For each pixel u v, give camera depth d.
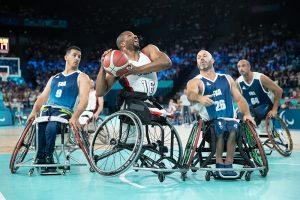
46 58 31.59
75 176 5.06
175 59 28.86
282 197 3.82
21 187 4.35
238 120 4.86
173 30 32.91
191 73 27.02
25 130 5.19
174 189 4.23
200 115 4.94
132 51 4.75
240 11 30.09
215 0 31.53
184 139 10.59
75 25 34.97
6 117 19.69
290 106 15.46
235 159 5.05
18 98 21.23
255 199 3.74
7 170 5.53
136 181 4.71
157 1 34.78
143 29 34.84
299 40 25.05
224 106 4.89
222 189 4.22
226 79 5.02
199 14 32.12
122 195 3.93
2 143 9.99
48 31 34.47
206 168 4.65
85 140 5.28
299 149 8.39
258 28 28.69
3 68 22.70
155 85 4.76
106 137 5.66
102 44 34.03
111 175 4.52
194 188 4.28
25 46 32.12
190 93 4.85
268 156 7.30
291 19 27.66
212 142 4.73
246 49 26.22
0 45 22.84
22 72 29.72
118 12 35.53
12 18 32.34
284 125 7.23
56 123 5.05
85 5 35.53
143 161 4.79
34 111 5.43
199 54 5.03
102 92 4.79
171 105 19.66
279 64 23.45
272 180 4.75
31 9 33.97
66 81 5.30
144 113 4.49
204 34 30.78
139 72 4.46
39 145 5.11
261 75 7.05
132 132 4.77
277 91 6.96
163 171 4.54
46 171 5.18
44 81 28.33
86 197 3.85
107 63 4.39
